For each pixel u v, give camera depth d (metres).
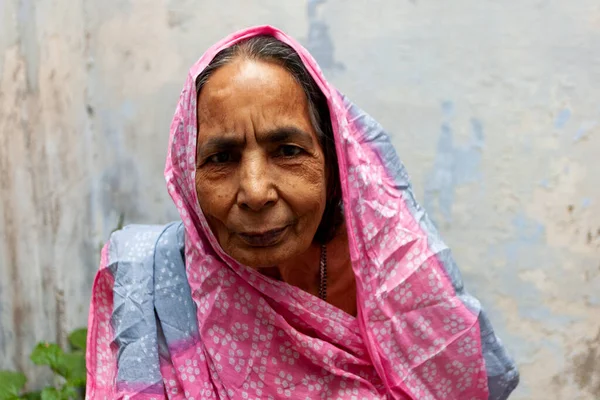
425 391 1.29
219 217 1.11
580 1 1.91
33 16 2.09
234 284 1.19
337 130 1.15
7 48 2.10
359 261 1.21
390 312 1.25
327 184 1.25
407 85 2.02
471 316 1.29
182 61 2.09
